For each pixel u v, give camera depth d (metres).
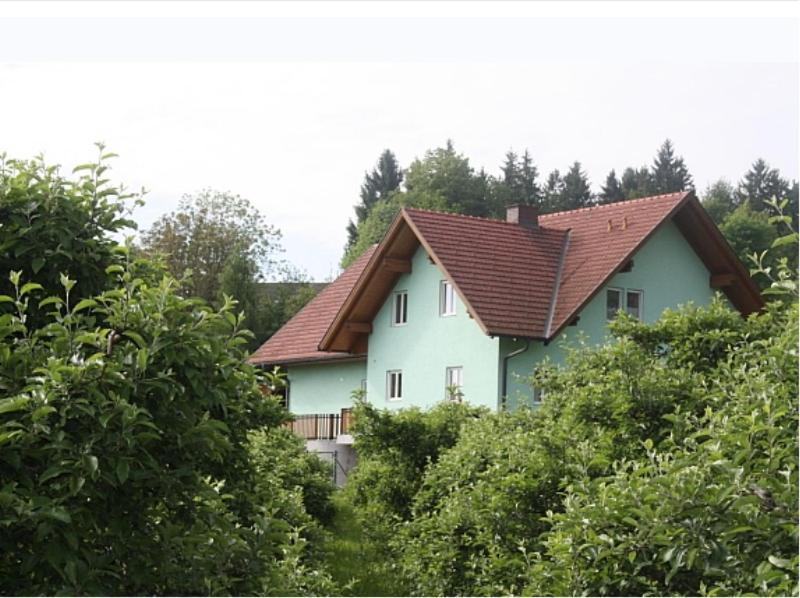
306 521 14.49
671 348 12.04
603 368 11.32
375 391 34.47
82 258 7.16
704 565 6.67
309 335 39.38
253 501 8.09
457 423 17.31
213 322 6.87
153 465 6.22
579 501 7.82
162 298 6.59
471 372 31.09
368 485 17.03
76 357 6.33
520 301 30.52
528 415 13.78
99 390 6.16
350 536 19.39
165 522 6.75
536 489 10.62
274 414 9.51
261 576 7.14
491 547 10.62
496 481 11.08
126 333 6.38
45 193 7.19
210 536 6.89
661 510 6.88
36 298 7.10
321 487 20.11
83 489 6.05
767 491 6.57
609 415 10.55
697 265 33.09
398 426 17.02
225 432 7.50
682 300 32.69
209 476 7.79
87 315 7.20
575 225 34.62
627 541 7.18
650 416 10.40
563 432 10.88
